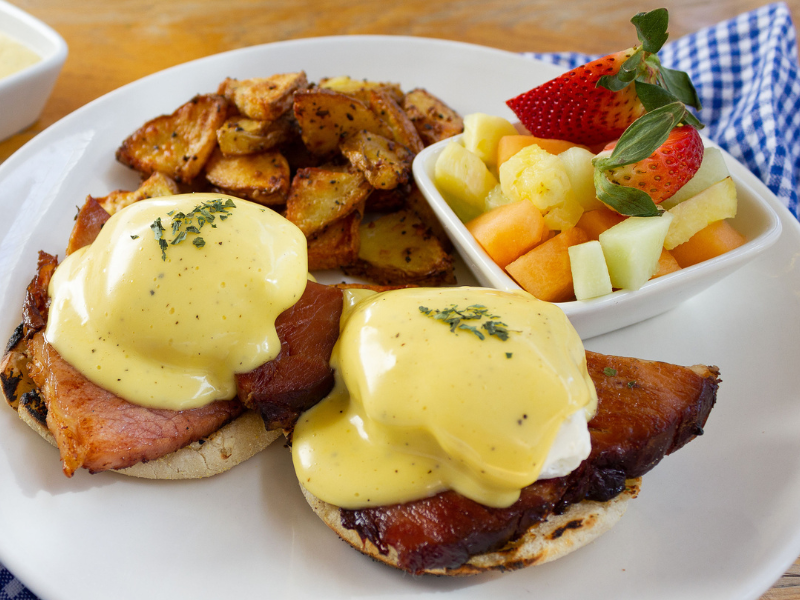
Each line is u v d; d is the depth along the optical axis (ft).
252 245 0.60
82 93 1.04
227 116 0.83
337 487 0.53
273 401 0.58
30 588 0.52
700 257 0.71
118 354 0.58
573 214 0.71
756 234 0.73
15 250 0.76
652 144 0.64
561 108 0.76
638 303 0.68
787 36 1.02
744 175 0.86
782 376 0.71
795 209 0.87
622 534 0.58
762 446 0.64
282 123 0.82
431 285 0.79
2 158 0.93
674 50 1.10
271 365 0.59
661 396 0.57
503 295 0.60
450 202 0.80
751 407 0.68
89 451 0.54
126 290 0.57
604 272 0.65
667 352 0.74
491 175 0.78
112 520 0.57
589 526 0.55
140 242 0.59
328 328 0.62
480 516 0.51
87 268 0.62
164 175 0.80
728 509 0.60
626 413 0.56
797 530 0.56
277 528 0.58
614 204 0.66
